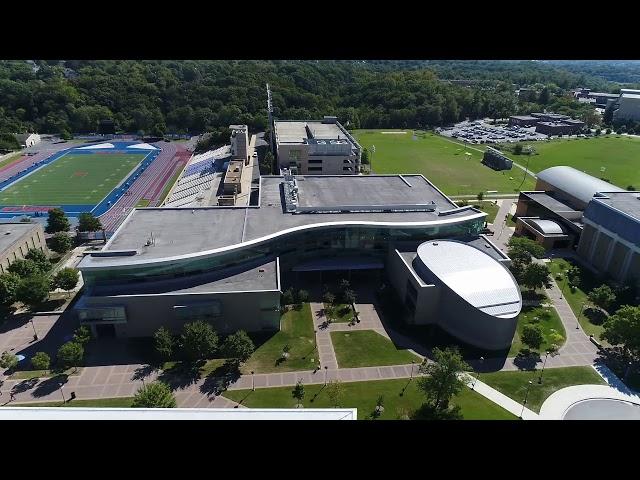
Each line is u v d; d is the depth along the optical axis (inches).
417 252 3961.6
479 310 3368.6
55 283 3941.9
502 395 2989.7
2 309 3678.6
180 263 3590.1
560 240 5093.5
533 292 4212.6
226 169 7460.6
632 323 3169.3
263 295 3484.3
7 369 3129.9
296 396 2930.6
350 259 4362.7
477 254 3961.6
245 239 3966.5
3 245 4207.7
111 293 3440.0
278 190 5226.4
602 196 4931.1
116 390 2967.5
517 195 7042.3
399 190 5275.6
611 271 4510.3
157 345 3196.4
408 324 3715.6
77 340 3218.5
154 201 6663.4
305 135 7682.1
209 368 3191.4
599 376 3196.4
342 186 5393.7
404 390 3011.8
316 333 3590.1
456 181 7726.4
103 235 5270.7
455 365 2711.6
